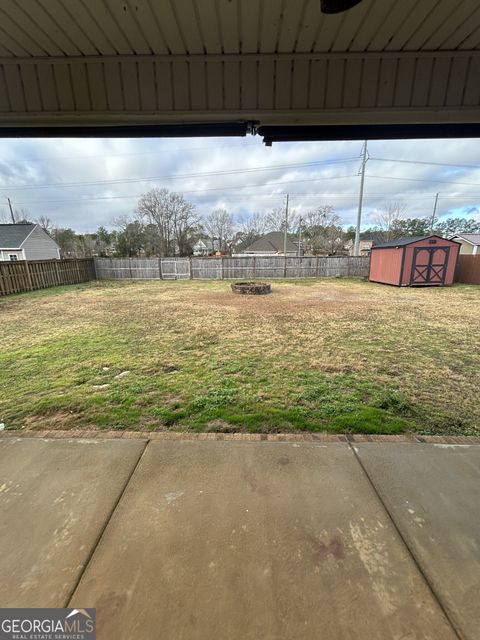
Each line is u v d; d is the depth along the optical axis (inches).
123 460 69.8
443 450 73.1
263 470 66.1
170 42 70.0
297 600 40.2
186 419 94.0
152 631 36.7
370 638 36.0
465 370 136.8
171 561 45.6
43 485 62.1
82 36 67.6
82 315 260.8
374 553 46.9
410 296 369.1
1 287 377.4
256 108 81.4
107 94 80.2
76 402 106.7
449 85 79.7
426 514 54.3
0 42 69.1
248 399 106.9
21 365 144.7
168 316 255.9
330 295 380.2
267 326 219.6
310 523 52.5
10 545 48.6
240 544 48.5
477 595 40.8
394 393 112.1
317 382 122.3
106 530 51.3
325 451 72.7
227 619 38.0
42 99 81.3
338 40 70.0
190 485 61.7
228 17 62.3
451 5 59.9
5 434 81.6
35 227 882.1
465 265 501.0
